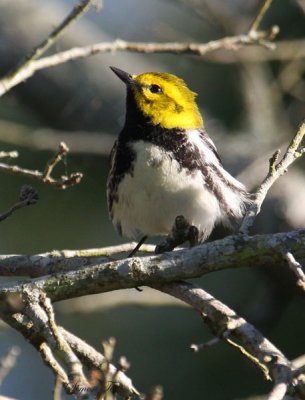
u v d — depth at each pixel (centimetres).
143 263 705
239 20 1313
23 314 691
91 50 893
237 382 1205
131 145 955
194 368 1233
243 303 1256
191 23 1443
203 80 1384
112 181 974
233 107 1365
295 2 1275
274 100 1288
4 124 1159
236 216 982
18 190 1283
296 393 574
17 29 1388
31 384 1348
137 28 1441
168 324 1277
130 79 1000
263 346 620
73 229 1297
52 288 705
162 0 1341
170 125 966
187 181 938
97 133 1357
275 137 1256
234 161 1223
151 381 1234
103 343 616
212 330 666
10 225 1297
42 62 864
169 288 704
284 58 1252
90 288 709
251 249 687
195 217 955
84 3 859
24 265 811
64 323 1290
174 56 1423
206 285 1295
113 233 1295
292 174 1245
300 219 1163
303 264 950
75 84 1374
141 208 962
